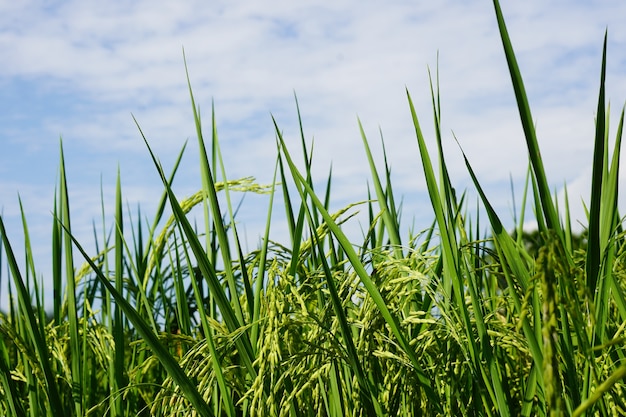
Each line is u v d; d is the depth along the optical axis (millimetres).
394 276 1265
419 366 1164
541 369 1050
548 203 1063
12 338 1328
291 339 1244
